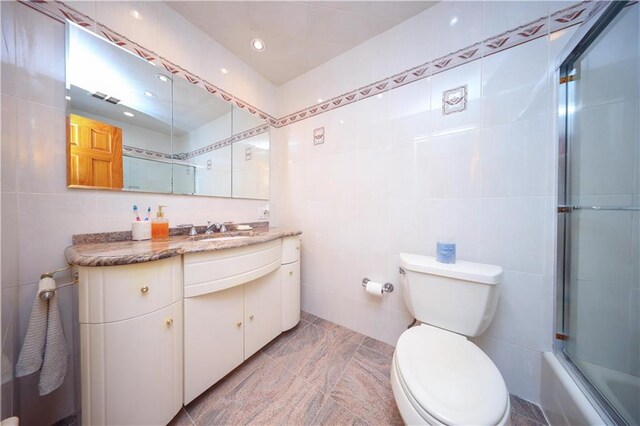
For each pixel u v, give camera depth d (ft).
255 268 3.90
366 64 4.87
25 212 2.77
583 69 2.96
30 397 2.83
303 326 5.39
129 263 2.46
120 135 3.63
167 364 2.83
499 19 3.55
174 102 4.30
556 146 3.19
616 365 2.69
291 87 6.20
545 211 3.28
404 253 4.22
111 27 3.51
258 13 4.24
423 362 2.51
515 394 3.50
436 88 4.07
